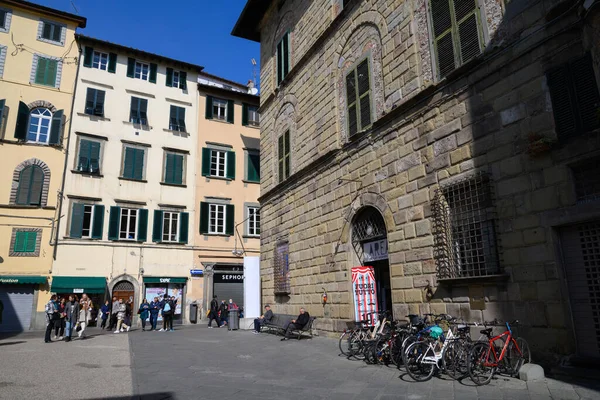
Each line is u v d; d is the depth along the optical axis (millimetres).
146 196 27953
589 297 7090
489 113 8906
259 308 20391
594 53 6848
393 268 11125
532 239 7812
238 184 31312
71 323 16578
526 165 8055
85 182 26141
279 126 19469
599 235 7055
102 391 7422
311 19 17141
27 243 23953
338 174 14203
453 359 7719
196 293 28250
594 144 7051
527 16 8320
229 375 8836
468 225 9094
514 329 7898
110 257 25938
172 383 8094
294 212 17125
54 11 27172
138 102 29109
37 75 26219
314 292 15133
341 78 14719
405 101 11086
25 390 7512
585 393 6145
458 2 10055
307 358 10734
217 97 32531
